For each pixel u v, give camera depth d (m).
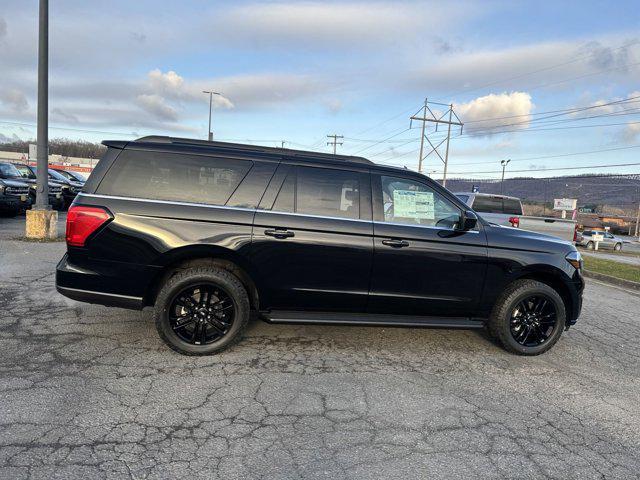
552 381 4.01
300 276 4.10
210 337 4.14
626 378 4.18
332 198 4.22
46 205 9.77
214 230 3.94
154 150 4.04
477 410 3.39
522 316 4.59
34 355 3.88
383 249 4.17
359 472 2.57
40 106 9.55
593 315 6.59
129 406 3.14
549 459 2.81
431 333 5.12
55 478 2.37
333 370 3.94
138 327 4.67
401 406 3.38
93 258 3.86
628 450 2.97
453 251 4.30
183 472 2.49
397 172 4.41
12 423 2.84
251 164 4.15
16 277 6.41
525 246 4.48
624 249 39.94
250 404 3.27
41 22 9.38
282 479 2.47
